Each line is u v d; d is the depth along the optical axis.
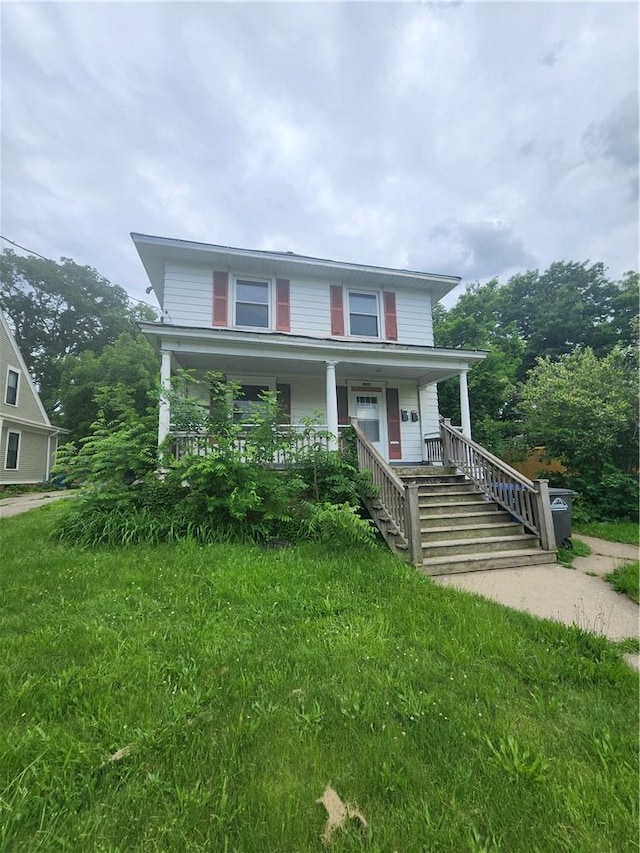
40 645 2.68
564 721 2.01
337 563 4.54
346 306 10.65
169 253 9.32
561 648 2.78
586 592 4.22
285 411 10.25
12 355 17.61
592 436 8.80
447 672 2.43
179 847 1.33
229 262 9.71
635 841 1.39
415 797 1.54
